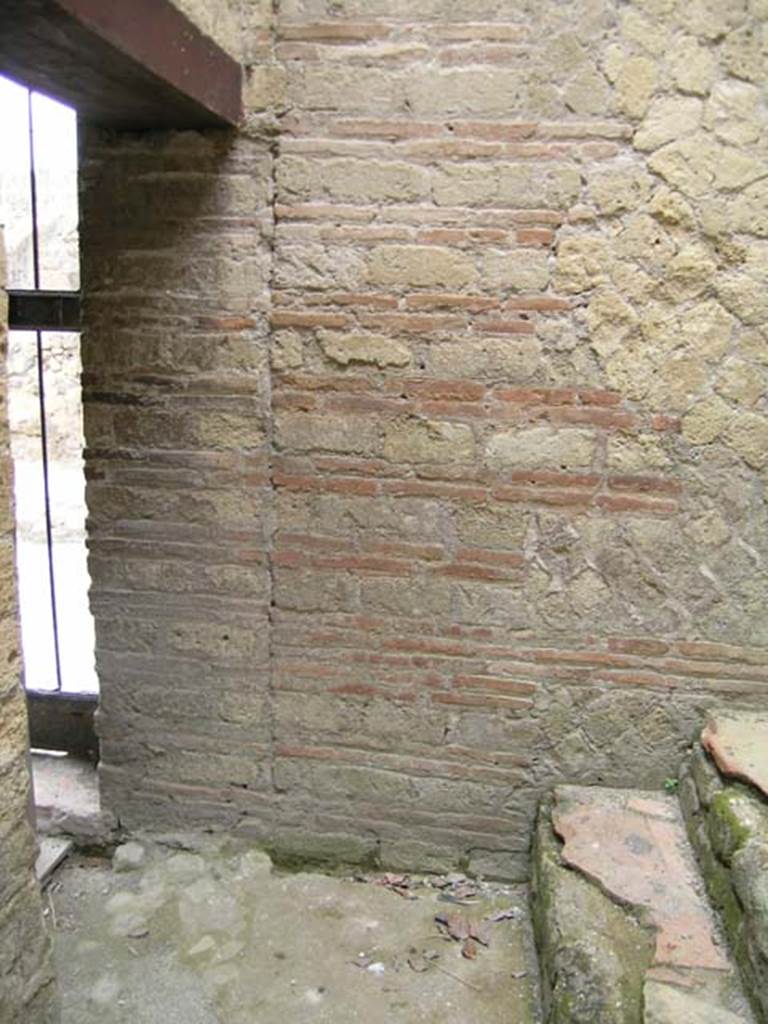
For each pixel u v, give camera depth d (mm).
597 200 2469
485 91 2451
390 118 2504
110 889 2932
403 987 2492
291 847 3047
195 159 2596
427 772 2908
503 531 2693
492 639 2775
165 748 3043
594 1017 2004
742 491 2578
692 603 2662
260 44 2510
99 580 2934
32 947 1854
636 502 2621
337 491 2742
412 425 2666
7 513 1687
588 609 2707
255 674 2922
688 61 2371
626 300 2510
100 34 1800
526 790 2871
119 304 2727
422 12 2438
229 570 2852
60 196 6512
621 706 2762
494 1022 2375
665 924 2211
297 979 2525
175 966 2578
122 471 2836
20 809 1789
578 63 2408
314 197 2572
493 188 2500
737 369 2510
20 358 7598
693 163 2416
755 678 2680
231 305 2670
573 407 2592
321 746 2945
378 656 2842
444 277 2564
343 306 2621
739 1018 1919
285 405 2707
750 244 2439
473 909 2814
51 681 4453
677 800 2738
